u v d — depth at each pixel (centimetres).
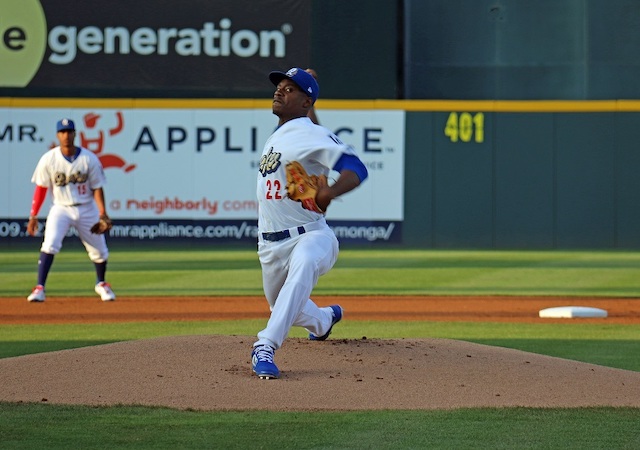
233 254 6419
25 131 6825
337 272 5284
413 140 6875
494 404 1805
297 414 1719
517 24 6944
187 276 5031
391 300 4088
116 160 6875
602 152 6844
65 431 1600
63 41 6919
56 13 6900
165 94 6981
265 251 2072
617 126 6831
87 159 3859
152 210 6894
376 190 6875
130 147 6875
